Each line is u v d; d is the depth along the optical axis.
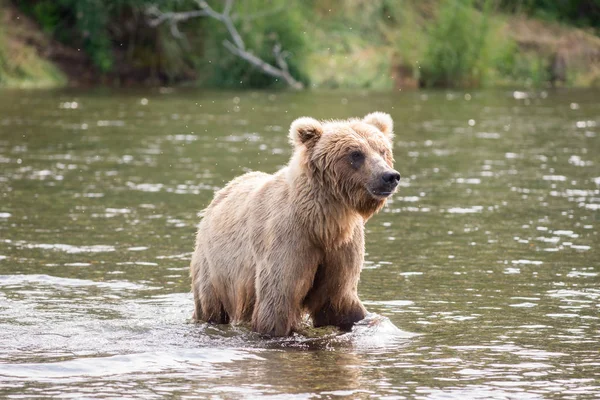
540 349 9.14
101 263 12.99
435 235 14.76
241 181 10.73
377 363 8.69
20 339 9.55
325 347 9.28
